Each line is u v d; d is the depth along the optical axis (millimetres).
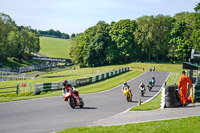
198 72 19422
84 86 34844
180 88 12805
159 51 87500
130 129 8258
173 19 85438
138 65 81562
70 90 14336
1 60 101438
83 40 98312
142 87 23734
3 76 67812
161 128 8141
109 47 90562
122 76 50156
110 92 27781
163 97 12766
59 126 9609
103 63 96688
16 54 116250
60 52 169750
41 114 12562
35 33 146750
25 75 77875
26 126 9695
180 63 83125
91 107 15250
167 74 54531
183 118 9609
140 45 90438
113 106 15914
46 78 62281
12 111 13531
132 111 12609
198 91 14359
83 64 98000
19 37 120000
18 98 19203
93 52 91938
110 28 92500
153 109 12695
